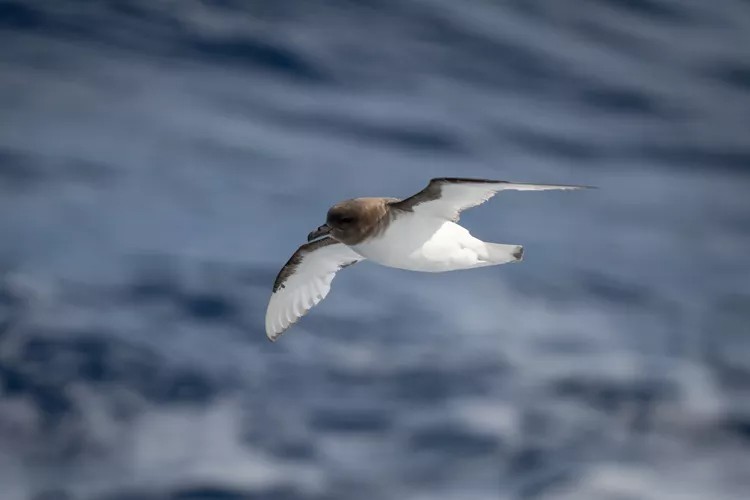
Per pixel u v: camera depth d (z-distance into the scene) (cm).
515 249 1279
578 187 1092
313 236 1257
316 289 1428
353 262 1406
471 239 1266
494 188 1163
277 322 1440
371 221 1243
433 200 1217
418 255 1268
